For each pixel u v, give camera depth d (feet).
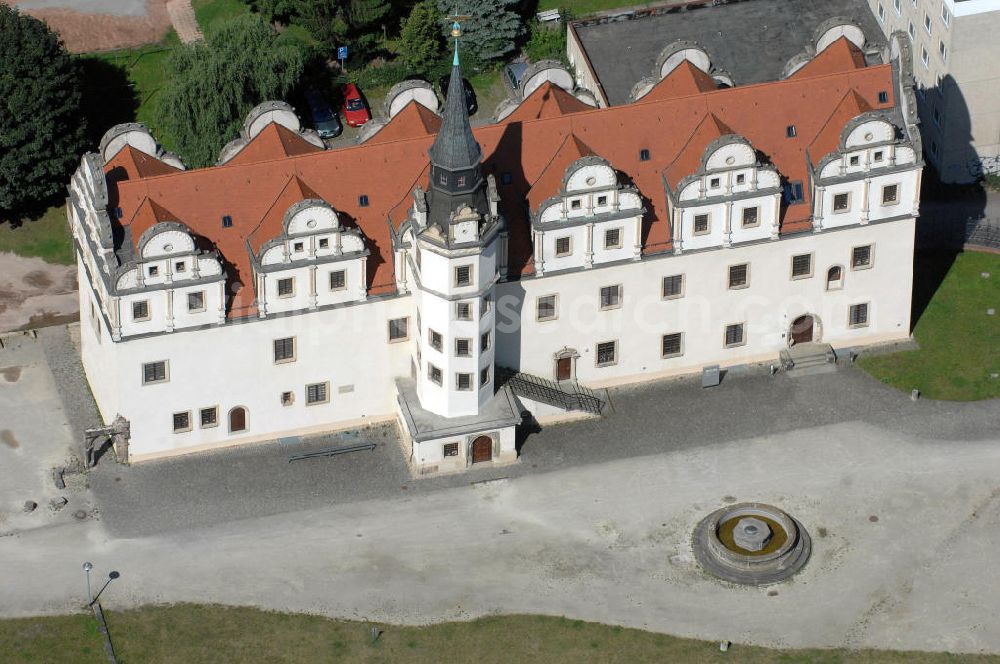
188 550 524.93
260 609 508.94
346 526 531.50
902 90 556.92
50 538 529.04
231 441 554.05
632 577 516.32
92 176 518.78
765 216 552.41
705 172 540.11
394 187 539.70
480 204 514.68
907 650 495.82
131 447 547.49
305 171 535.60
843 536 525.75
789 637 499.92
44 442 559.79
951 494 537.24
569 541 526.57
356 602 510.17
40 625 506.07
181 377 539.70
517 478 545.44
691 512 533.55
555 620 504.84
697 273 556.92
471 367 535.19
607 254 545.85
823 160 549.54
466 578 516.32
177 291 524.93
